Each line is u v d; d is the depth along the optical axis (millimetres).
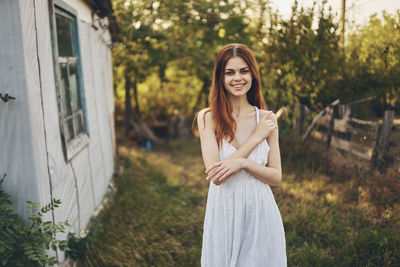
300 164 5379
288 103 6164
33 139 2285
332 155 5352
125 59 6660
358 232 3131
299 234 3373
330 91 5633
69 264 2742
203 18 6367
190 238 3459
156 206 4281
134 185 5160
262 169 1682
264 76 6059
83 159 3598
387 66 4203
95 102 4453
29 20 2334
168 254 3066
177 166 6719
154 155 7598
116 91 10664
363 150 4648
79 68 3803
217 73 1753
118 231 3510
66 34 3459
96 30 4660
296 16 5410
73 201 3123
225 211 1715
